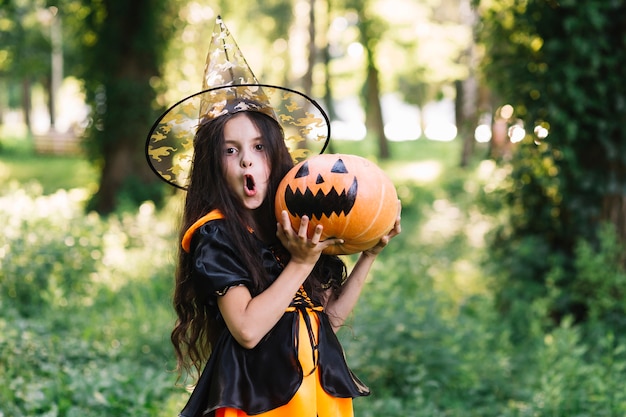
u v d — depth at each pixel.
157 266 8.66
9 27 27.61
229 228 2.50
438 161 29.58
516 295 7.03
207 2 17.84
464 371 5.33
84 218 10.32
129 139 15.39
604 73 6.72
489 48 7.33
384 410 4.84
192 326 2.73
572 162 6.81
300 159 2.93
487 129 9.81
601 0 6.56
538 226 7.26
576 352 5.16
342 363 2.60
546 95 6.83
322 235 2.48
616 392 4.86
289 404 2.44
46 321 6.64
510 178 7.37
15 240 7.83
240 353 2.48
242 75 2.71
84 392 4.69
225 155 2.56
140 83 15.41
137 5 15.36
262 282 2.47
